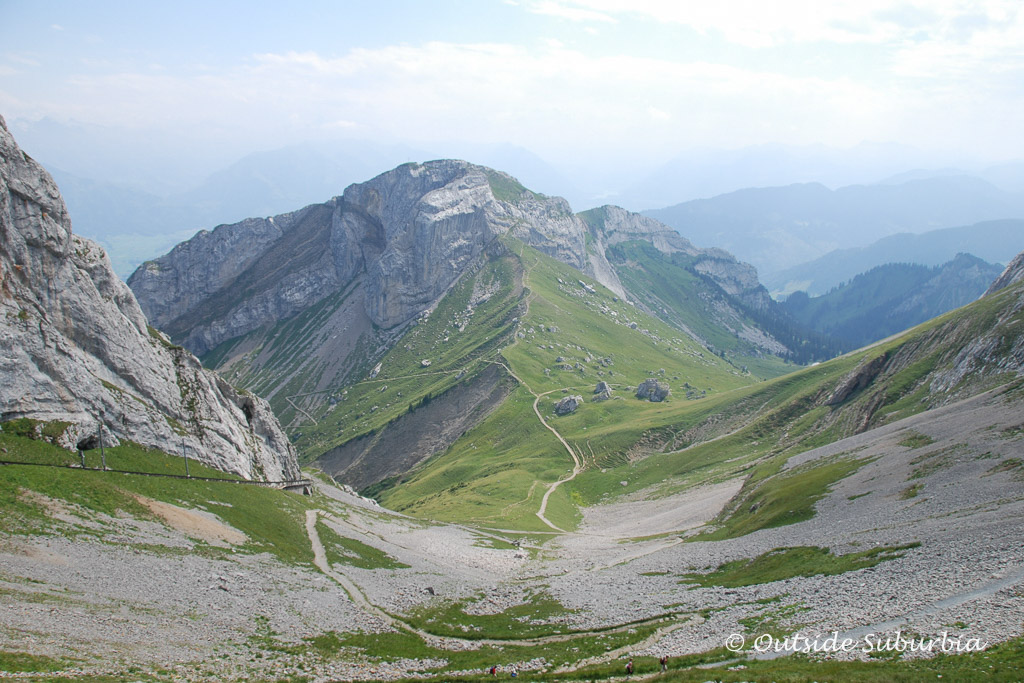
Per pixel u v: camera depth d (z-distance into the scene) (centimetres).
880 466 11681
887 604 6034
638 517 18562
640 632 7156
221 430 14175
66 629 5509
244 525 10219
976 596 5559
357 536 12300
